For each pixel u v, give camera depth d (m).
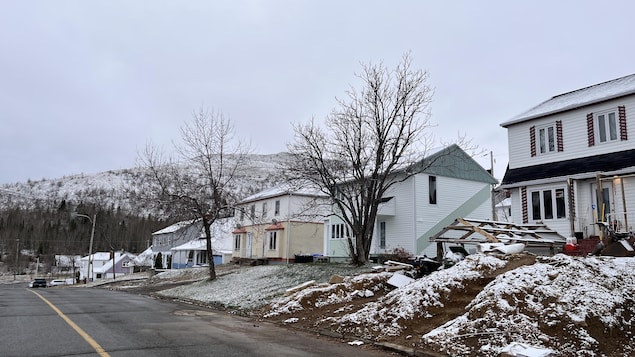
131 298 20.19
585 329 7.35
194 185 25.36
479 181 30.41
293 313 12.73
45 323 11.09
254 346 8.41
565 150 19.34
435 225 27.59
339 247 30.47
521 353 6.59
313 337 9.83
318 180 20.50
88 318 12.16
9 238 97.31
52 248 97.25
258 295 16.81
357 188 21.36
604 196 17.88
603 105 18.23
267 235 39.12
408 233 27.16
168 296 20.91
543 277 9.10
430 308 9.80
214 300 17.30
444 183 28.58
